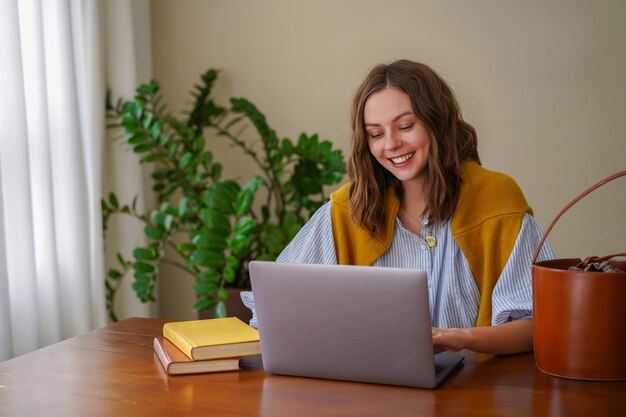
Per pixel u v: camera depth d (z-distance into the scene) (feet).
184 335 5.08
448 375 4.66
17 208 8.58
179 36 12.30
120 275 10.33
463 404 4.14
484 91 11.30
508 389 4.37
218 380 4.65
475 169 5.99
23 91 8.57
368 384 4.53
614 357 4.42
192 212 10.05
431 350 4.32
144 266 9.77
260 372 4.81
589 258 4.82
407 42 11.51
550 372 4.60
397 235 6.06
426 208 5.90
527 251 5.69
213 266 9.16
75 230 9.62
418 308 4.25
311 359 4.61
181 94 12.33
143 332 5.91
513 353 5.11
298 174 10.63
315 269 4.46
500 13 11.17
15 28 8.46
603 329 4.40
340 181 10.88
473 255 5.84
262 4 11.97
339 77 11.78
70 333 9.74
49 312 9.21
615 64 10.84
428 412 4.03
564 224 11.20
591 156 11.03
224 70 12.17
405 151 5.75
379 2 11.55
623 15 10.76
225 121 12.21
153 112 10.99
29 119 9.00
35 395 4.40
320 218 6.36
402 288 4.26
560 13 10.97
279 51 11.97
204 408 4.15
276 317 4.62
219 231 9.32
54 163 9.53
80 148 9.70
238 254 10.11
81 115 9.94
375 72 5.86
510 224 5.76
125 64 10.84
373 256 6.06
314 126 11.93
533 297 4.71
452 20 11.33
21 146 8.56
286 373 4.72
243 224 9.27
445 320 5.90
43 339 9.26
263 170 12.12
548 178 11.21
